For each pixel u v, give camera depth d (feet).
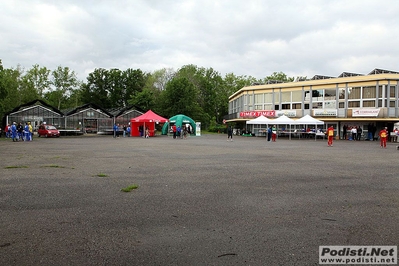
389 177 33.37
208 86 280.51
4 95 140.56
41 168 38.52
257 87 170.71
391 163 45.83
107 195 24.22
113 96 294.25
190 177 32.60
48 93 260.01
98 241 14.94
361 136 136.77
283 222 17.98
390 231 16.62
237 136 163.73
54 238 15.28
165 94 224.33
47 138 132.77
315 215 19.39
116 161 46.55
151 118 152.35
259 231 16.46
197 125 166.50
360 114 136.56
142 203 21.90
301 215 19.38
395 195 24.93
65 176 32.73
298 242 15.01
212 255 13.46
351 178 32.60
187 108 217.56
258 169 38.73
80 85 262.67
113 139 125.49
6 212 19.56
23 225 17.13
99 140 116.57
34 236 15.53
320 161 47.96
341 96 144.66
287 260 13.03
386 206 21.61
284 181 30.63
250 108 175.94
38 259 12.98
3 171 36.01
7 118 161.89
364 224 17.74
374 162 47.06
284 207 21.20
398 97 134.10
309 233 16.24
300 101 156.87
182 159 49.65
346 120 141.08
